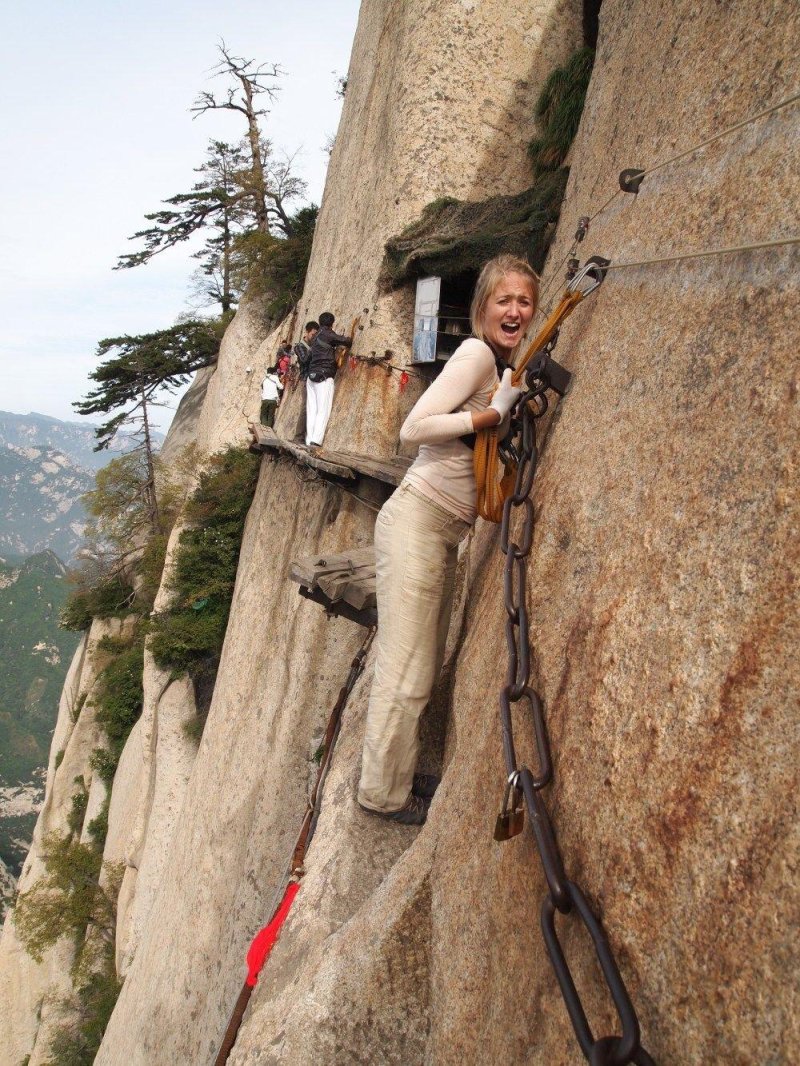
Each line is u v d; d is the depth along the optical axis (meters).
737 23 2.20
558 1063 1.45
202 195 30.86
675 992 1.21
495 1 9.03
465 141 9.09
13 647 164.38
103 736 26.28
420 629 3.34
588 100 4.90
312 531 9.96
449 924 2.32
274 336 23.53
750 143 1.86
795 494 1.32
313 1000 2.71
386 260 9.12
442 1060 2.10
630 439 1.97
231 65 29.23
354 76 13.62
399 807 3.67
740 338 1.62
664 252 2.13
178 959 9.58
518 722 2.09
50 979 21.62
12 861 87.06
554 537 2.22
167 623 19.16
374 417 9.13
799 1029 0.98
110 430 31.81
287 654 9.55
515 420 2.93
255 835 8.58
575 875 1.55
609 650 1.68
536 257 7.18
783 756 1.17
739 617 1.35
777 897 1.09
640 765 1.46
